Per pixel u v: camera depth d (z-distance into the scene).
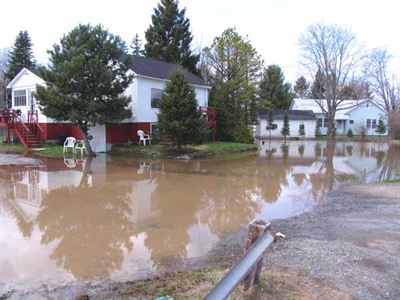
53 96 16.91
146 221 7.87
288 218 8.19
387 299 4.32
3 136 25.94
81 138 22.00
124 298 4.32
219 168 16.14
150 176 13.50
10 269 5.27
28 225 7.43
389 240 6.52
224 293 2.82
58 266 5.39
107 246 6.29
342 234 6.89
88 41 17.50
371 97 48.75
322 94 49.97
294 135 44.19
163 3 37.59
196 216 8.35
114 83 18.03
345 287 4.55
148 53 37.22
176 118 19.06
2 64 47.88
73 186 11.38
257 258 3.47
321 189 11.70
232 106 28.67
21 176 12.91
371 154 24.34
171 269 5.26
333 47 44.28
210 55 31.59
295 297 4.14
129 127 21.48
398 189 11.50
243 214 8.59
